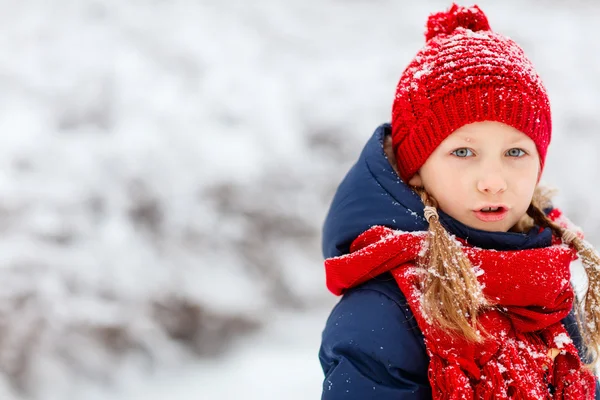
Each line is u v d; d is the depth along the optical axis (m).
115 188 5.66
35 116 6.27
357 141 7.65
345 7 10.41
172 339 5.58
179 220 5.79
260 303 5.99
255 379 5.12
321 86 8.16
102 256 5.18
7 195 5.14
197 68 7.68
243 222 6.25
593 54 9.52
